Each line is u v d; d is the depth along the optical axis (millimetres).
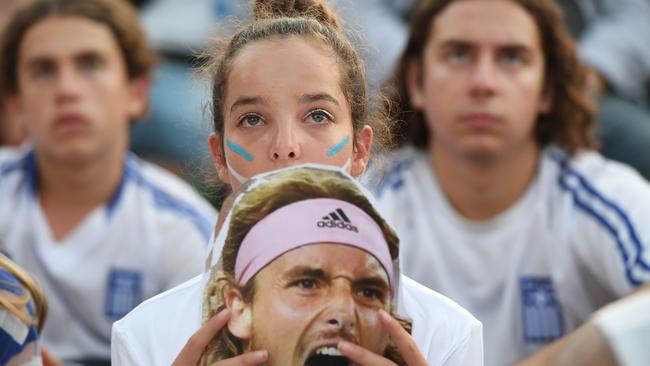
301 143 6410
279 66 6477
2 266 7805
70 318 14055
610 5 18812
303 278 5938
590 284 12797
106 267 14086
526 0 12570
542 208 12922
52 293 14070
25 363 7711
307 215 6000
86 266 14055
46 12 13758
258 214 6023
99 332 14055
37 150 14109
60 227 14258
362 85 6828
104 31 13875
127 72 14352
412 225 13375
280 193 6043
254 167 6449
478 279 13047
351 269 5953
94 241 14094
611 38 18453
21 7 13992
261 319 5941
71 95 13484
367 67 7484
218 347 5977
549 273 12805
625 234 12258
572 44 13102
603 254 12477
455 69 12430
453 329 6684
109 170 14156
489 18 12359
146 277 14102
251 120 6516
